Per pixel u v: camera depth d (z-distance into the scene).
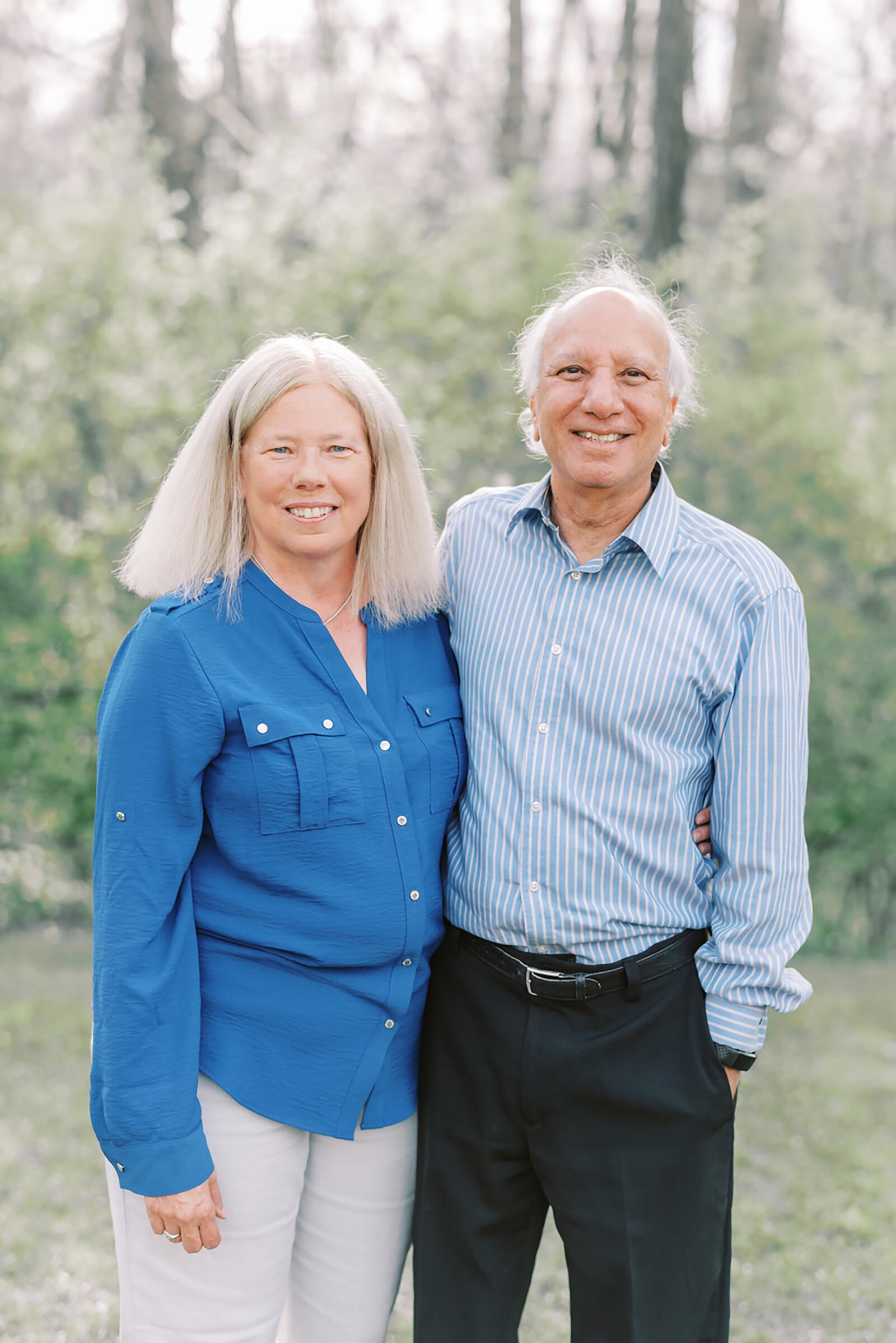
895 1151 4.16
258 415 1.82
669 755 1.90
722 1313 1.98
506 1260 2.01
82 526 8.15
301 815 1.78
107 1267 3.18
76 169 12.89
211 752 1.76
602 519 1.97
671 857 1.92
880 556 8.23
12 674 7.66
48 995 6.09
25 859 8.09
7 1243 3.29
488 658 1.98
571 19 12.96
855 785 8.07
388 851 1.84
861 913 8.65
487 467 8.62
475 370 8.47
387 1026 1.89
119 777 1.74
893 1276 3.24
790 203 8.89
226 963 1.84
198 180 11.57
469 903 1.94
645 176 12.36
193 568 1.85
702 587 1.91
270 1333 1.90
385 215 8.44
